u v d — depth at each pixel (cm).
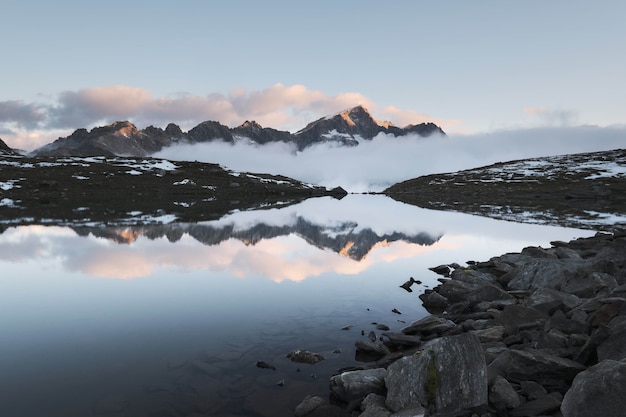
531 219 4600
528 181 12544
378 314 1333
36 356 934
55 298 1387
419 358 791
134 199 7156
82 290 1491
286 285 1627
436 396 727
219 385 834
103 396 767
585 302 1173
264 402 780
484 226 3903
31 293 1443
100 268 1848
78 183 8200
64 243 2514
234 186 10488
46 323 1149
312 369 933
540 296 1292
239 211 5509
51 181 7962
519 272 1653
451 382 736
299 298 1458
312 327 1188
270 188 11281
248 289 1555
